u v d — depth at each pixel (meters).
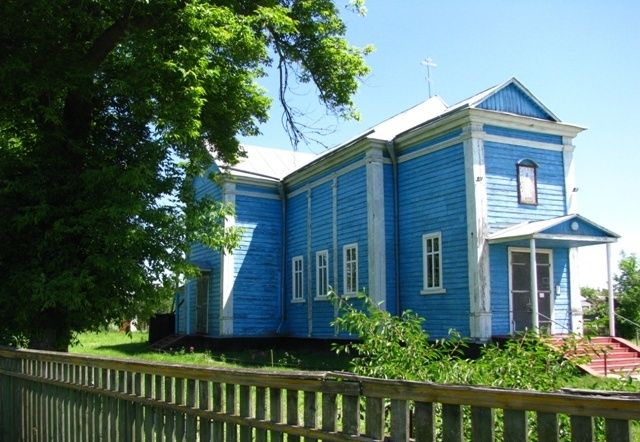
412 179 18.42
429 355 4.77
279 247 25.66
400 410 2.72
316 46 13.13
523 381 4.43
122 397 4.79
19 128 10.25
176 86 10.10
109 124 11.20
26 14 9.66
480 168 16.09
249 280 24.75
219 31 10.05
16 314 9.85
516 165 16.77
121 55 11.20
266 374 3.40
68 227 9.59
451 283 16.53
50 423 5.99
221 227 11.73
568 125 17.47
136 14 10.54
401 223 18.77
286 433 3.30
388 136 19.55
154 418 4.46
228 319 24.03
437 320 16.95
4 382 7.12
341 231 20.94
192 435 4.05
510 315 15.87
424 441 2.61
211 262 25.53
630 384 4.91
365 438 2.84
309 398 3.19
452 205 16.72
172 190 11.12
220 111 12.12
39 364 6.27
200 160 11.45
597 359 13.85
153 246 10.52
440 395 2.54
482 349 5.10
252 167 26.44
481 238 15.78
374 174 18.94
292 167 27.98
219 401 3.84
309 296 23.14
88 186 9.70
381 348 4.85
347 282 20.38
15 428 6.74
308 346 23.00
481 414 2.42
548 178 17.27
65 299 9.18
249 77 12.29
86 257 10.10
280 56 13.56
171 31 10.34
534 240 14.86
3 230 9.84
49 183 10.02
